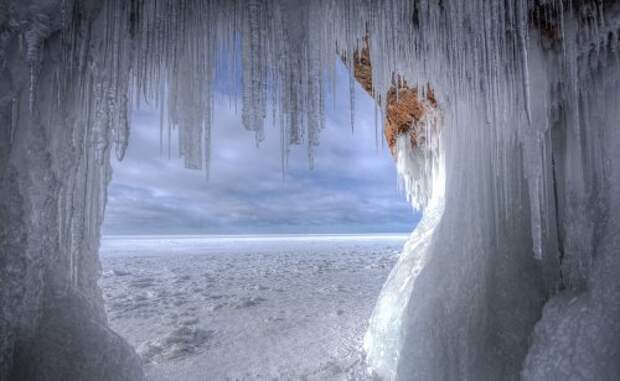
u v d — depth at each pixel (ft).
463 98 11.61
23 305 8.80
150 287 47.91
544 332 10.09
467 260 13.07
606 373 8.48
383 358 15.76
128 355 11.23
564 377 9.05
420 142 19.77
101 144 9.69
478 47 10.21
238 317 31.04
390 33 10.33
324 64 10.72
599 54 10.21
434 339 12.46
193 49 10.12
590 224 10.18
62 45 9.38
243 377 18.39
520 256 12.42
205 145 10.43
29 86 8.68
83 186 10.98
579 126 10.61
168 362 20.76
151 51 9.82
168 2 9.81
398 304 15.80
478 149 13.28
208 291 44.37
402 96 16.98
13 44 8.37
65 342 9.53
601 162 10.21
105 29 9.50
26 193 8.85
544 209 11.73
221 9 10.16
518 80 10.80
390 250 129.39
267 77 10.38
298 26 10.41
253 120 10.26
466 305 12.59
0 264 8.33
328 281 51.65
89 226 11.68
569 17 10.19
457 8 9.96
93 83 9.61
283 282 51.24
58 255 10.04
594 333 8.95
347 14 10.50
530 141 10.81
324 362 19.40
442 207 17.43
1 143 8.43
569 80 10.53
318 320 29.01
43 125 9.22
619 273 9.02
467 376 11.73
